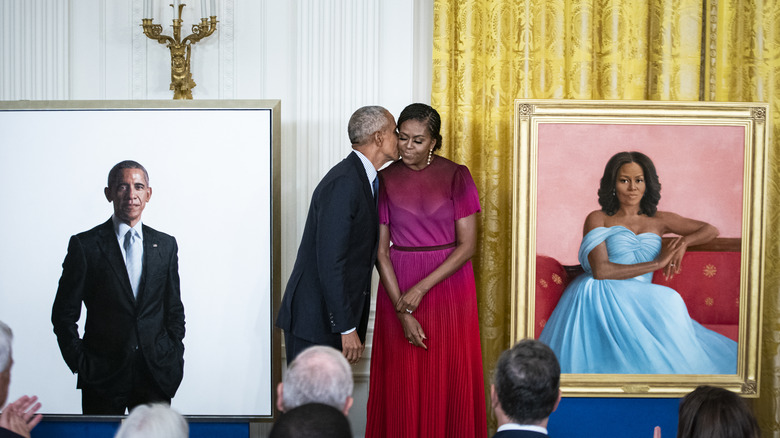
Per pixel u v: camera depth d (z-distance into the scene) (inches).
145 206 149.9
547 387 82.4
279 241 150.6
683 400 89.9
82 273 149.8
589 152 147.9
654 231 148.3
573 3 164.4
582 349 148.4
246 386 150.9
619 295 148.5
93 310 149.9
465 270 146.0
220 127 149.8
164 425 68.6
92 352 149.9
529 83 165.9
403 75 169.5
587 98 164.6
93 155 149.7
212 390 150.6
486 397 166.4
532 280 148.5
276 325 142.6
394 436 142.9
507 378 83.1
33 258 149.9
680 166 148.4
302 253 139.0
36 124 149.5
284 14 169.9
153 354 150.0
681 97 165.8
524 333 148.9
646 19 165.9
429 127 142.0
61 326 149.8
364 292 138.3
